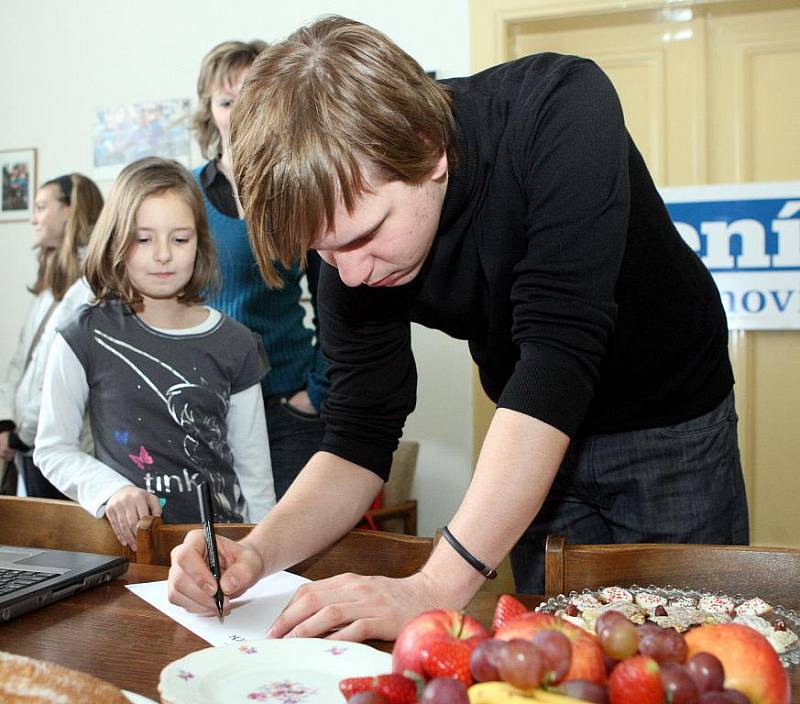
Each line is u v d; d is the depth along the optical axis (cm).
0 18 368
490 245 100
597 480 131
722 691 47
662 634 50
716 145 299
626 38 303
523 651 45
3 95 369
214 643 85
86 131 359
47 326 247
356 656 74
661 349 120
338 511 109
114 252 167
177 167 179
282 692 68
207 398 170
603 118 92
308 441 217
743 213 280
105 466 154
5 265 372
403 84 81
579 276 89
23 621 91
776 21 290
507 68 102
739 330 288
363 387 113
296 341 221
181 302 176
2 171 370
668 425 126
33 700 52
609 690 46
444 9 311
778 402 290
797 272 277
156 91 350
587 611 80
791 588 93
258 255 87
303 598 84
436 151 85
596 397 125
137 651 83
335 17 87
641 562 97
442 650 50
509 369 123
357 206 80
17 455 240
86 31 358
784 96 292
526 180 94
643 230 112
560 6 297
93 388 166
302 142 77
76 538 124
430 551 106
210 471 169
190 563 93
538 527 140
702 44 296
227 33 339
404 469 290
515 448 86
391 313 113
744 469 294
